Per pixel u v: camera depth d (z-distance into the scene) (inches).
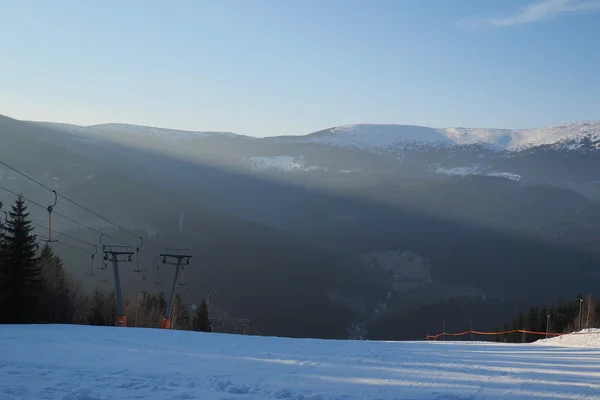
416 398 374.6
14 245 1829.5
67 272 2657.5
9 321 1807.3
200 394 373.1
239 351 644.1
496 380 455.2
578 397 381.1
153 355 569.0
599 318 2785.4
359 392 395.5
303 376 462.0
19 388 365.1
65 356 530.9
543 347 885.8
